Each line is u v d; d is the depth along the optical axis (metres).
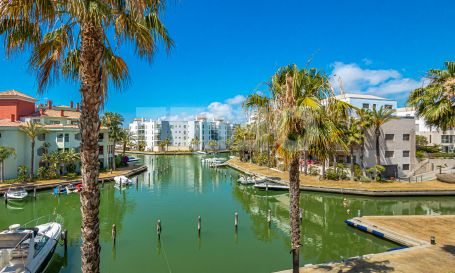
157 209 30.72
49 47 6.67
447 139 60.09
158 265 17.09
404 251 14.73
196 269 16.56
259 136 10.22
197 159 101.56
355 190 35.44
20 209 30.38
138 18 6.05
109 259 17.91
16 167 41.94
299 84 9.38
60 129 47.06
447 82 11.71
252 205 32.84
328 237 21.70
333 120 9.13
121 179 44.81
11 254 13.66
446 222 20.94
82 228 6.01
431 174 44.91
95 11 5.27
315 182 40.75
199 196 37.91
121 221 26.11
